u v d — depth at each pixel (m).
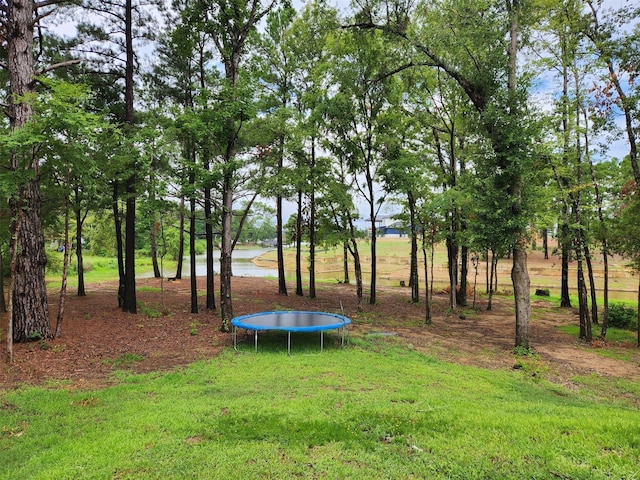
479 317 15.57
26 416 5.05
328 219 17.08
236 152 10.87
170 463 3.84
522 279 10.38
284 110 11.22
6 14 8.80
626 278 31.86
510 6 10.64
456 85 15.30
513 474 3.63
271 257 56.22
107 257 40.16
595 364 9.40
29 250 8.51
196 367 7.39
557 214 12.13
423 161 15.95
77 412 5.16
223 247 10.66
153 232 22.56
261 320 9.95
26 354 7.67
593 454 3.92
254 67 12.10
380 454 4.03
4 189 6.73
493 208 10.38
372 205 17.09
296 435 4.41
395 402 5.76
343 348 9.27
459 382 7.09
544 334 13.04
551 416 5.10
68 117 6.70
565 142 11.80
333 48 14.78
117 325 10.75
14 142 6.46
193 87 10.25
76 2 10.98
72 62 9.20
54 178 9.02
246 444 4.22
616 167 13.94
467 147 16.02
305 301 17.41
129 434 4.46
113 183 12.73
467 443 4.21
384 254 53.12
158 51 14.13
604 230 12.34
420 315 15.42
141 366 7.46
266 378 6.78
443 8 11.04
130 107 12.00
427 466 3.79
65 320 10.91
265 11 10.63
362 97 15.03
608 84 10.96
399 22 11.70
